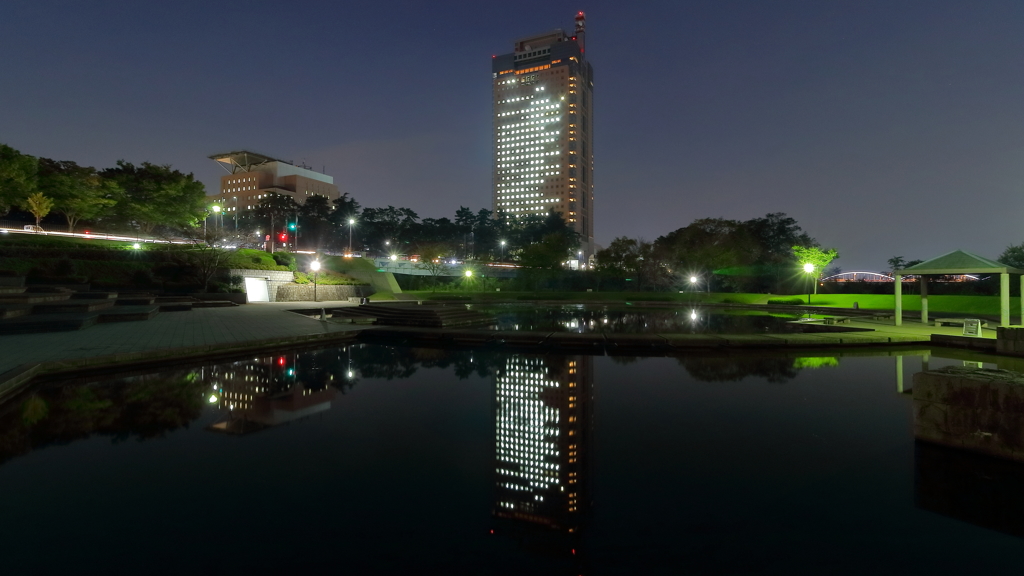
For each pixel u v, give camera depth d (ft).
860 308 129.08
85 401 27.48
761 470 17.81
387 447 20.36
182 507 14.49
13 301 66.33
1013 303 102.12
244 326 61.46
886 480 16.79
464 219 361.51
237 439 21.20
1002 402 18.42
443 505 14.90
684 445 20.72
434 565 11.53
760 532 13.26
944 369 21.18
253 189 435.94
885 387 32.89
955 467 17.87
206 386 31.96
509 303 161.48
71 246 115.85
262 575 10.99
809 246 210.59
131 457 18.78
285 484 16.35
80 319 54.19
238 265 129.39
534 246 227.61
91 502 14.76
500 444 20.86
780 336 54.90
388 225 310.65
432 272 218.79
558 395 30.32
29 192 126.82
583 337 54.03
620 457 19.21
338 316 83.71
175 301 101.09
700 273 202.49
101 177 156.46
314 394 30.19
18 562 11.39
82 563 11.42
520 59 611.88
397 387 32.45
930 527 13.50
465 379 35.32
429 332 58.75
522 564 11.57
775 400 29.01
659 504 15.01
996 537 12.91
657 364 42.22
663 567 11.53
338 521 13.78
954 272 61.98
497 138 611.47
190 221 167.63
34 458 18.51
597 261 231.91
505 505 14.92
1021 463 17.88
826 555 12.09
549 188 585.22
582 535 13.05
